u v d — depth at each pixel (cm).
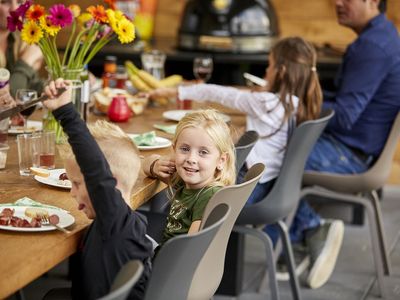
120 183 213
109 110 347
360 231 487
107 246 201
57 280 382
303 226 409
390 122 404
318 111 356
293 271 354
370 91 399
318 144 400
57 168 266
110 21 294
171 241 177
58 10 284
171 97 386
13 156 279
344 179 387
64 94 199
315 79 353
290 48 351
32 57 356
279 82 352
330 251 398
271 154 347
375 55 400
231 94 354
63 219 211
